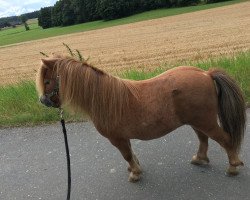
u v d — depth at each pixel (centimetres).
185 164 219
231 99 188
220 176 201
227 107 188
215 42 898
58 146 265
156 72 417
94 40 1580
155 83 188
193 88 183
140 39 1310
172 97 183
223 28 1215
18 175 235
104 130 193
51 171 234
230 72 337
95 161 237
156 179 208
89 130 283
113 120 187
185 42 1004
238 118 191
